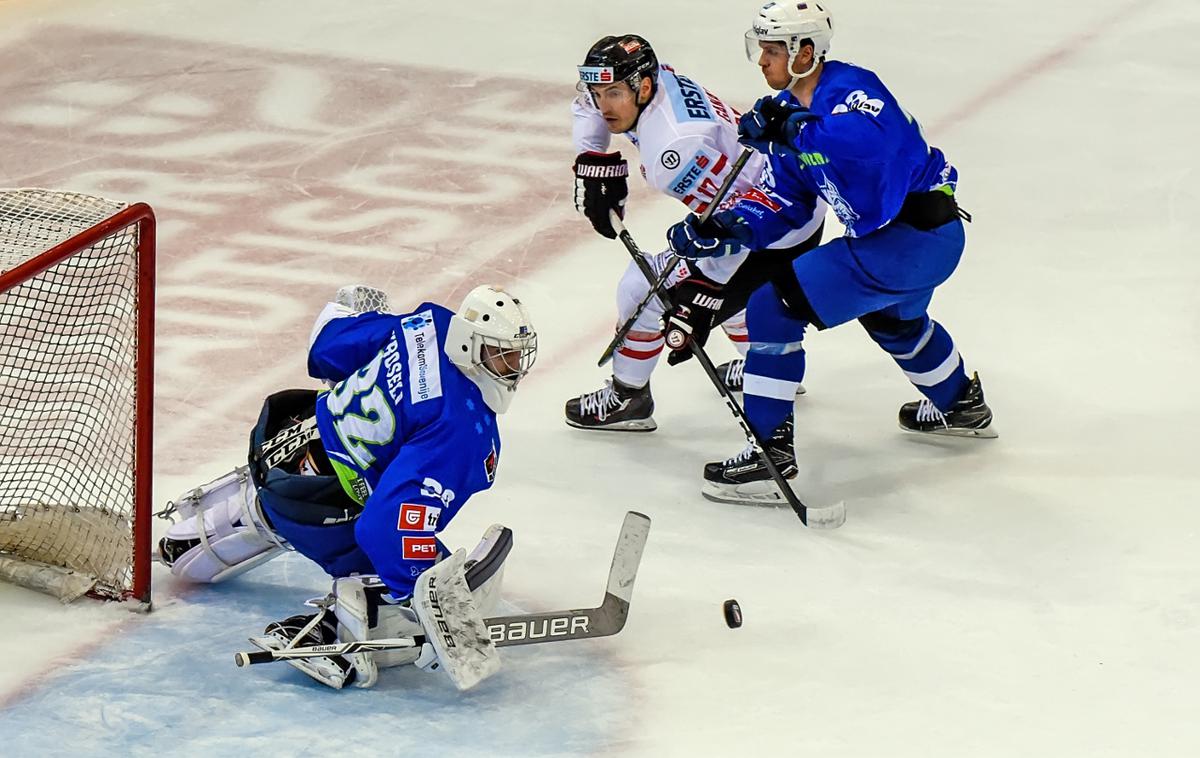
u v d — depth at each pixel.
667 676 15.04
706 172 18.70
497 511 18.38
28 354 19.50
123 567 16.11
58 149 29.98
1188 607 16.31
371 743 13.84
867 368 22.39
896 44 36.72
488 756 13.69
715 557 17.41
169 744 13.77
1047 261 25.61
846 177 16.86
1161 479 19.06
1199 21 38.31
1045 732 14.23
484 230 26.66
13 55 34.84
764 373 18.19
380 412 14.10
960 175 29.22
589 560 17.33
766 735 14.12
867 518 18.33
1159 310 23.80
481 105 32.72
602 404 20.36
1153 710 14.56
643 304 19.22
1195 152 30.16
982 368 22.12
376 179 28.84
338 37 36.59
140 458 15.60
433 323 14.38
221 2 38.75
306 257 25.47
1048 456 19.75
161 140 30.55
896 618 16.17
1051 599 16.53
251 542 15.78
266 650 14.37
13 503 16.70
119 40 36.00
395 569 13.84
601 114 19.25
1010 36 37.34
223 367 21.66
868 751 13.91
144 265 15.29
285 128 31.28
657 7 39.34
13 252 15.29
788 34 17.12
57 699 14.42
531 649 15.48
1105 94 33.47
